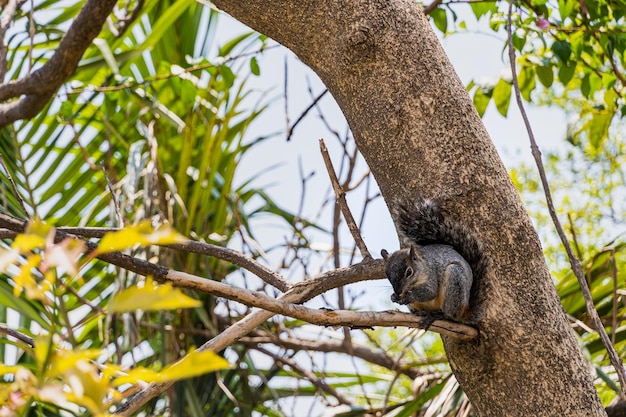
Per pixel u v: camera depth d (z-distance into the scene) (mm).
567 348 4430
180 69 7594
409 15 4770
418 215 4586
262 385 8328
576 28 7836
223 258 5027
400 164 4656
